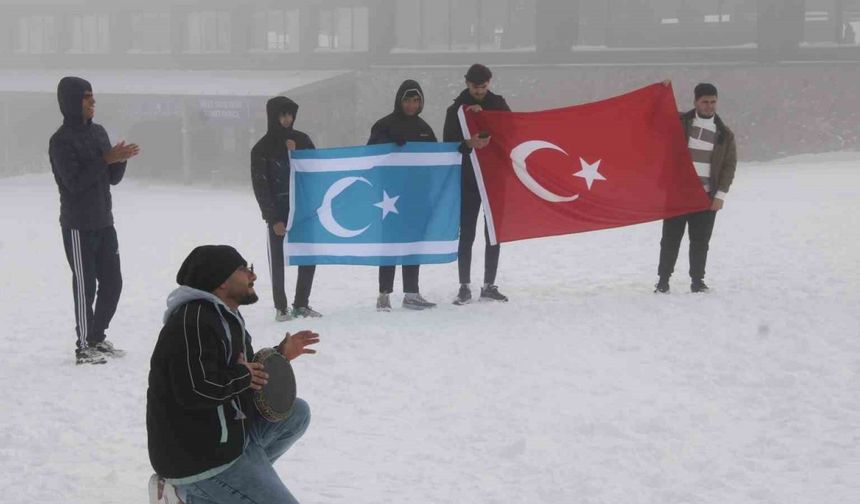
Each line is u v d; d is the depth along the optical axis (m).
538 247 15.95
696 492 5.52
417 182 10.71
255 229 22.06
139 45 50.59
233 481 4.07
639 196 10.88
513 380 7.88
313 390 7.82
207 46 48.81
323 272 14.17
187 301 4.09
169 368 3.99
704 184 10.83
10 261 17.23
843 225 17.12
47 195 36.50
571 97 41.34
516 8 42.47
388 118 10.75
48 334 10.68
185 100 41.66
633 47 41.12
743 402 7.16
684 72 40.00
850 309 9.86
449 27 43.62
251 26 47.62
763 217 19.16
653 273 12.82
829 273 12.09
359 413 7.20
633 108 10.88
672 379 7.79
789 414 6.81
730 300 10.46
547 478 5.80
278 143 10.58
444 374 8.12
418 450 6.36
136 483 5.91
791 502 5.30
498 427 6.76
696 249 10.97
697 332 9.16
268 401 4.22
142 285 13.90
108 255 9.19
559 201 10.94
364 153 10.62
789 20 39.06
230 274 4.16
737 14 39.81
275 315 10.94
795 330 9.08
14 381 8.47
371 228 10.64
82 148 8.90
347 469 6.02
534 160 10.86
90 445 6.67
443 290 12.02
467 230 10.87
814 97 38.88
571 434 6.57
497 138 10.82
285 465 6.11
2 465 6.27
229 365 4.10
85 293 9.03
